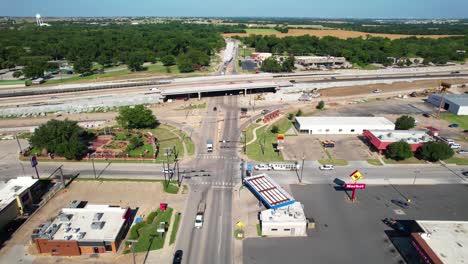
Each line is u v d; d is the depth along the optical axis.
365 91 193.75
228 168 102.56
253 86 186.25
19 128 136.38
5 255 65.81
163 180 95.06
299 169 101.81
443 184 93.75
